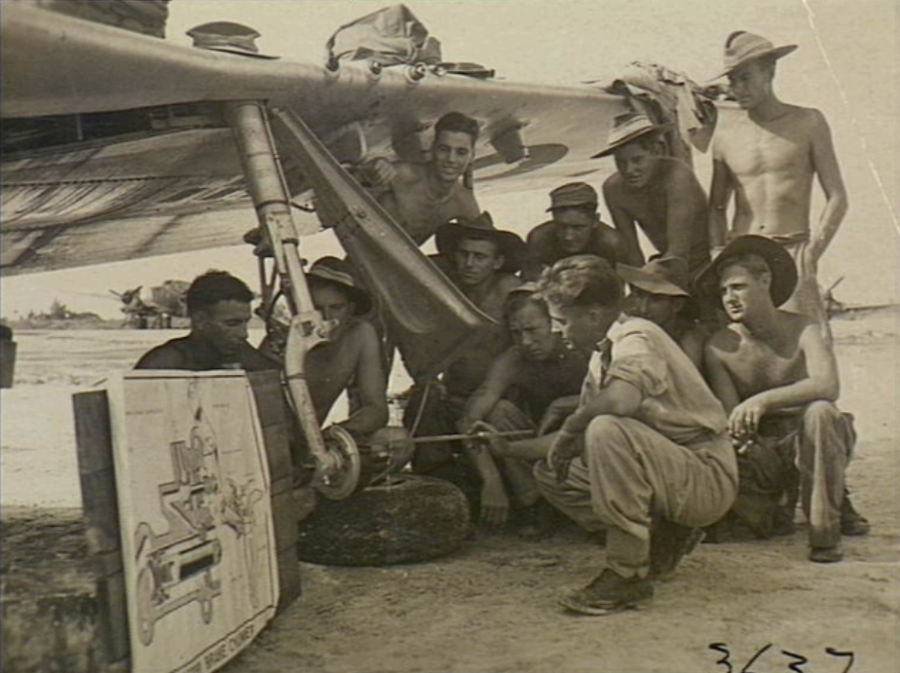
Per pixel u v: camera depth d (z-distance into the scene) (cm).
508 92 448
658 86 457
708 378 453
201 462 402
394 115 437
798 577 449
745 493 452
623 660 434
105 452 382
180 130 410
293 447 423
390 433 433
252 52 420
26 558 386
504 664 430
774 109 461
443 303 440
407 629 427
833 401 457
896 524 453
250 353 421
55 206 403
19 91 388
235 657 409
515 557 437
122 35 400
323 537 425
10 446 396
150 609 381
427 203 440
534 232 448
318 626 422
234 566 408
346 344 430
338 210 430
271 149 421
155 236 413
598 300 449
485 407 441
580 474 443
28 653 382
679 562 446
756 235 459
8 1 381
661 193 455
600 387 446
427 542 433
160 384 392
